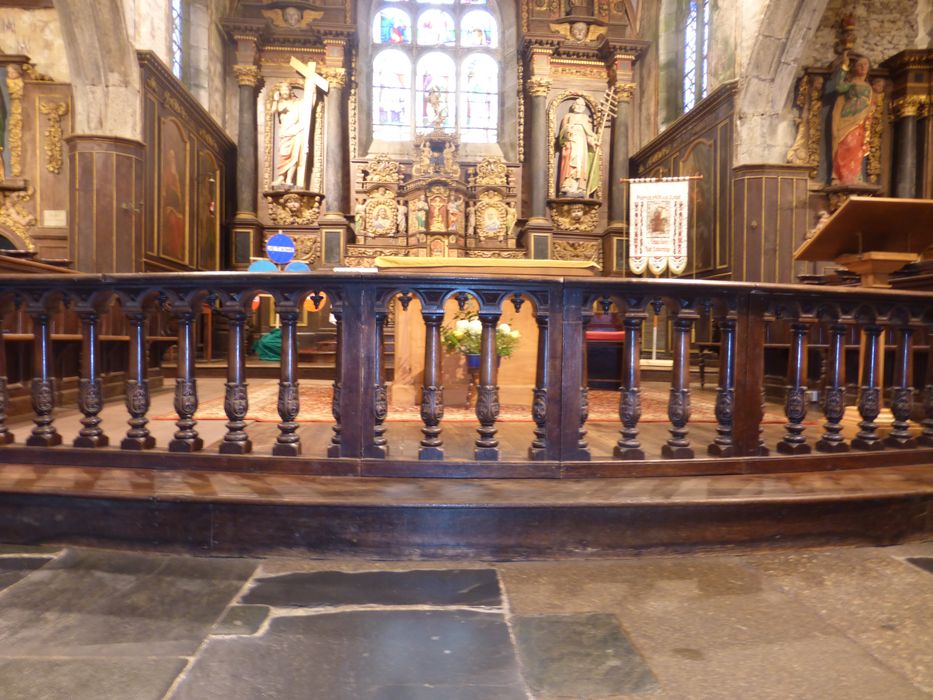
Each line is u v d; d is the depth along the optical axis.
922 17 11.71
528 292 2.78
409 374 4.82
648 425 4.34
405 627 1.96
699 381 9.40
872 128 11.79
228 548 2.51
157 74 10.28
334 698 1.60
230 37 14.15
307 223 14.34
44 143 10.48
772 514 2.60
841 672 1.73
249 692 1.62
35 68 10.49
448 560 2.49
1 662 1.74
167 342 6.66
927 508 2.74
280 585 2.25
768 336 6.73
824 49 11.55
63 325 5.07
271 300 13.34
